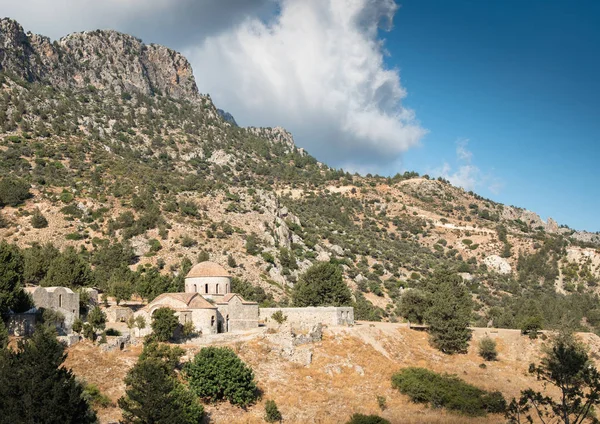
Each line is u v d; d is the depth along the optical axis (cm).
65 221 18488
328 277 13400
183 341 8806
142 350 7894
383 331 11169
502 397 8519
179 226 19375
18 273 8981
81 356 7344
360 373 9106
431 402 8512
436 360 10600
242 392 7362
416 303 12669
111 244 17375
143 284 11775
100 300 11812
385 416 7788
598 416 7644
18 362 5066
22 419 4806
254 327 10700
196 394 7044
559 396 9106
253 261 18175
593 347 11300
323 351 9512
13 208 18738
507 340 11712
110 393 6725
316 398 7950
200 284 10812
